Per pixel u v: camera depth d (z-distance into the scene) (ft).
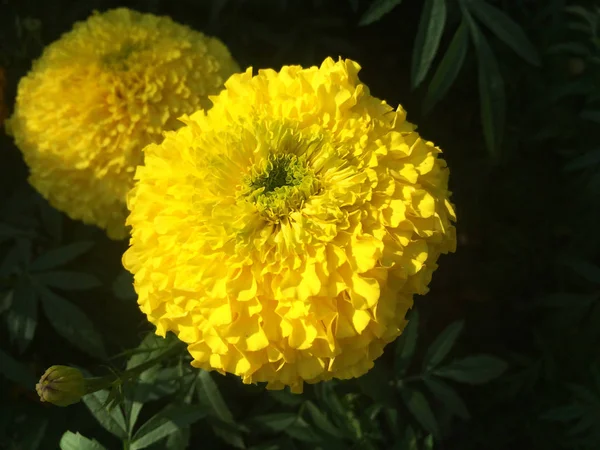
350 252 0.67
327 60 0.76
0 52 1.10
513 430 1.16
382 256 0.67
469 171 1.23
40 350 1.05
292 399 0.93
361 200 0.68
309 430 0.91
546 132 1.12
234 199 0.71
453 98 1.23
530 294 1.24
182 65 0.91
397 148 0.71
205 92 0.92
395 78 1.25
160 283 0.69
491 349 1.23
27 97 0.93
